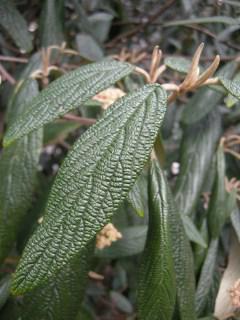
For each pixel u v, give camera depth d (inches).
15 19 12.3
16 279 5.5
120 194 5.4
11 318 10.0
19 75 14.0
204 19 12.4
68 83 7.0
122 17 18.9
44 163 19.9
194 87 7.6
